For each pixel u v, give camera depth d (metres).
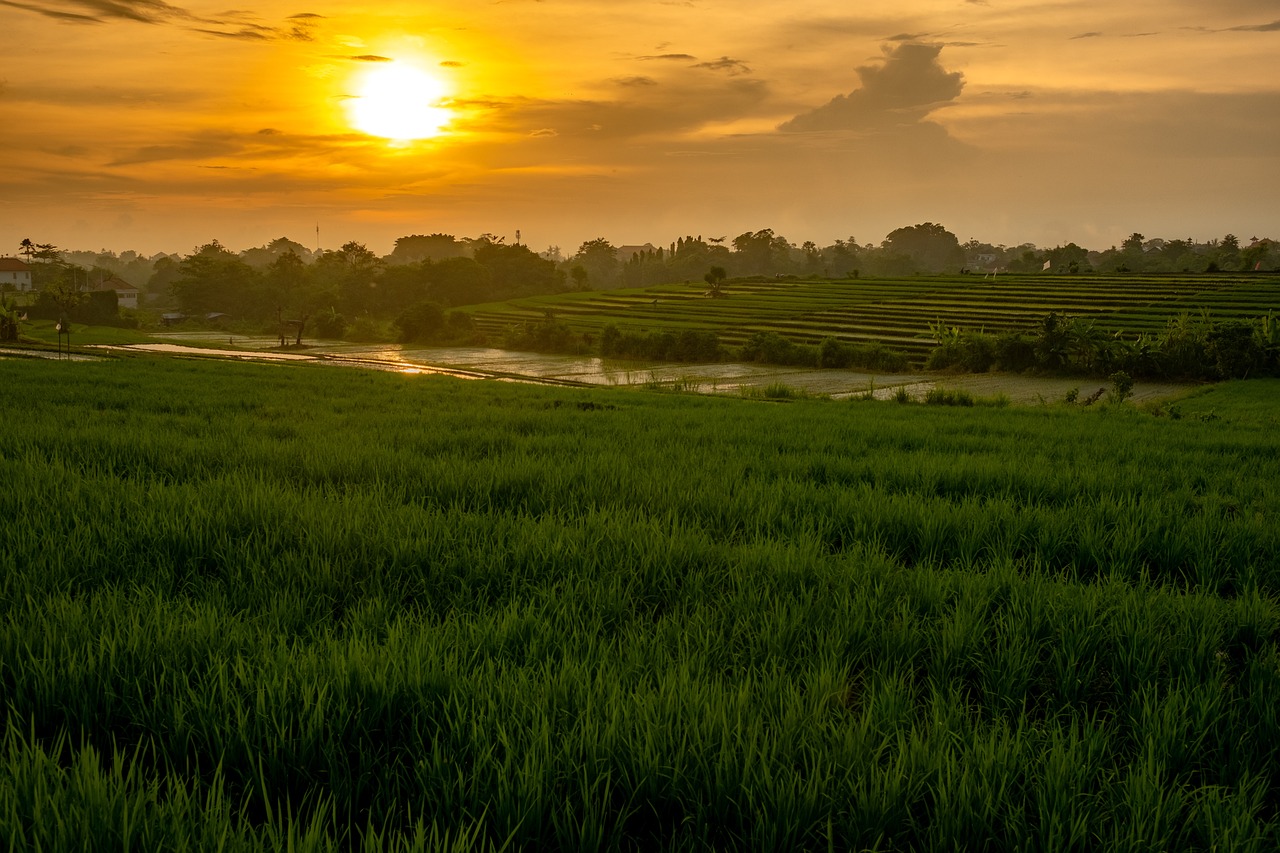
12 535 6.69
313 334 131.25
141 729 3.85
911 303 130.25
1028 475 11.28
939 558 7.48
